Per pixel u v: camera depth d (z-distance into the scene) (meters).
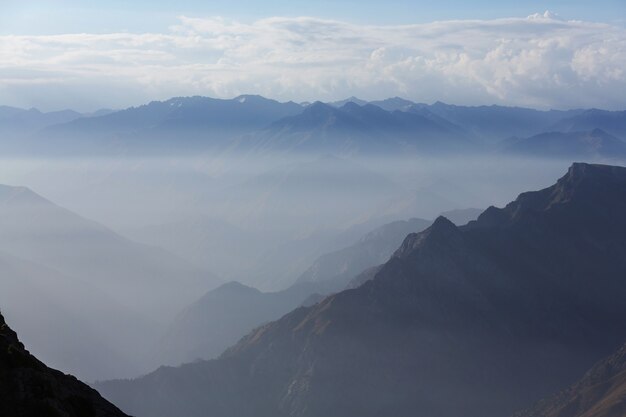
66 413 75.19
